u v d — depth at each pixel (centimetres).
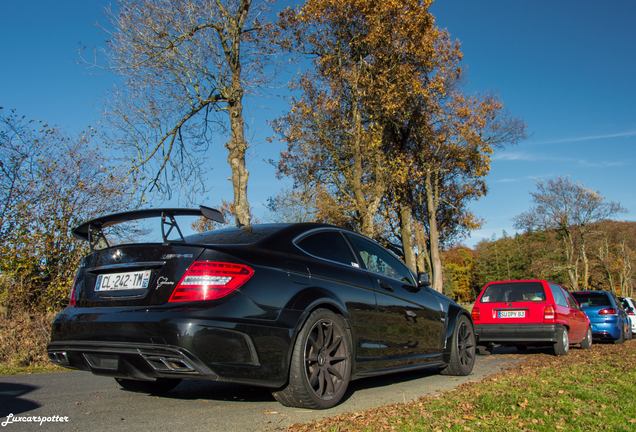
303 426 372
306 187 2428
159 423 388
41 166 1191
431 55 2283
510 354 1105
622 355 927
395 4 2055
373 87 2200
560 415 400
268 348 401
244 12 1397
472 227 3112
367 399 497
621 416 400
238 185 1396
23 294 1101
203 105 1386
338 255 520
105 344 392
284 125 2334
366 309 508
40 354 827
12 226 1125
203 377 378
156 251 409
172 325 370
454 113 2703
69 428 372
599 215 5088
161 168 1359
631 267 5719
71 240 1183
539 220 5338
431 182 3048
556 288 1106
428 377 669
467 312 707
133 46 1278
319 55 2253
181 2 1305
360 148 2250
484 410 416
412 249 2845
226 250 410
